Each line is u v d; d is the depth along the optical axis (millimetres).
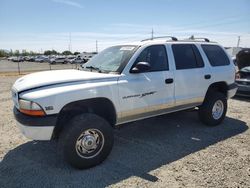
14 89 3809
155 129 5512
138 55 4246
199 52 5312
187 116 6480
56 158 4059
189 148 4461
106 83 3824
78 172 3615
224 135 5129
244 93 8594
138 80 4168
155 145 4605
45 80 3621
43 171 3639
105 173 3588
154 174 3557
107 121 4043
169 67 4668
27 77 4035
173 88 4684
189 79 4938
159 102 4484
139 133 5258
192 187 3229
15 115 3650
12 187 3219
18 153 4254
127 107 4078
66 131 3520
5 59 92375
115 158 4066
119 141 4812
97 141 3773
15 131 5352
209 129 5504
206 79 5281
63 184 3299
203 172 3604
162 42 4723
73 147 3520
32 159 4027
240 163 3877
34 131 3381
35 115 3352
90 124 3617
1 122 5988
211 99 5473
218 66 5637
